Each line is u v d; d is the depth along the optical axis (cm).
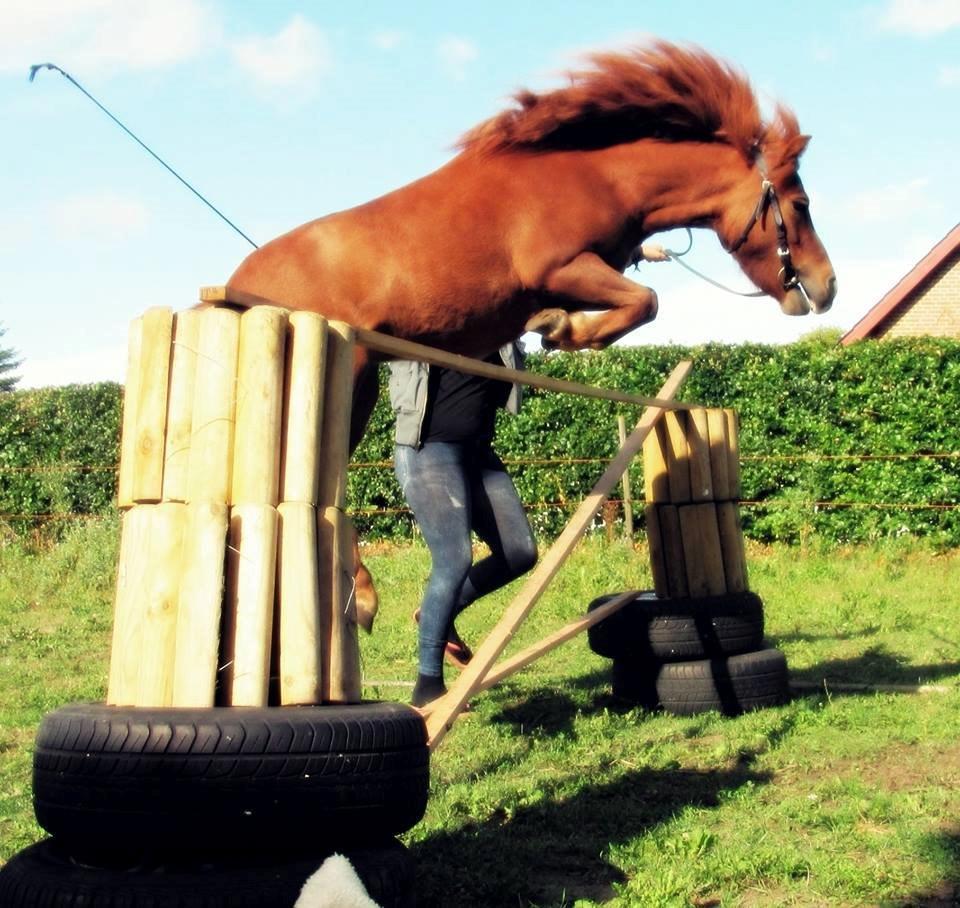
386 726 314
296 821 295
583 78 525
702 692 635
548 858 404
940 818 427
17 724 640
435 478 555
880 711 615
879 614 1035
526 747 565
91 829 292
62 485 1581
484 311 493
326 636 327
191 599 309
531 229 498
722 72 547
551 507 1465
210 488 316
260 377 320
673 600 655
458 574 552
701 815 443
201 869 295
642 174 535
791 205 560
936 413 1448
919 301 2630
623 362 1505
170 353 326
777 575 1280
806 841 409
